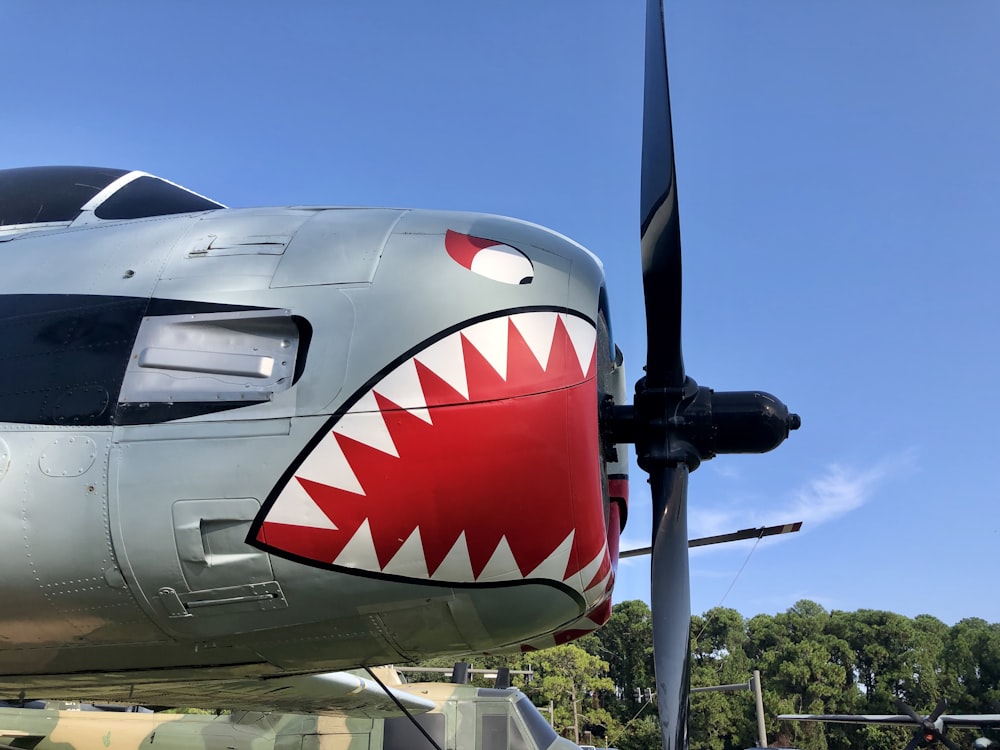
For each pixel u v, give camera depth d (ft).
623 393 14.14
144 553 9.29
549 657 155.94
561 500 9.52
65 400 9.91
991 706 151.12
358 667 11.15
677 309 11.62
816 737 150.20
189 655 10.49
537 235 11.07
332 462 9.18
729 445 11.59
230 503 9.18
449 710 33.99
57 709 34.06
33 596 9.62
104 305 10.56
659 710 10.00
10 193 13.55
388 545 9.21
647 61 11.91
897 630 173.37
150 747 32.91
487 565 9.41
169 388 9.74
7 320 10.76
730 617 196.95
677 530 11.19
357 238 10.57
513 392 9.46
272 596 9.41
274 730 33.24
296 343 9.86
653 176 11.68
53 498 9.47
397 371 9.41
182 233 11.32
